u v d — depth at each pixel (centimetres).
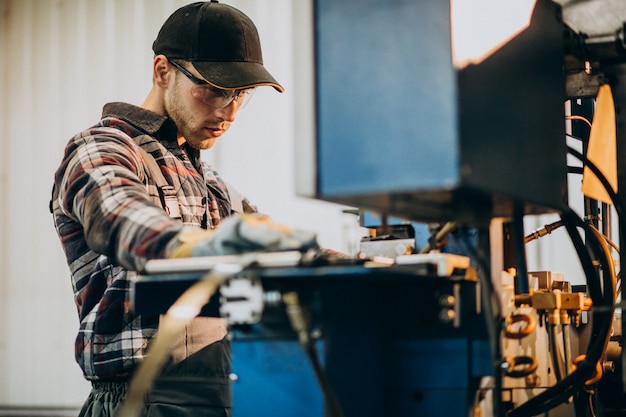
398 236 161
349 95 125
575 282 447
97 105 594
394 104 122
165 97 224
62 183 183
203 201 221
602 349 160
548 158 149
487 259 141
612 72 177
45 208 609
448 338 138
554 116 153
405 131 121
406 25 122
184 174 216
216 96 220
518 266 164
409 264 119
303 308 118
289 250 120
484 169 124
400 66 122
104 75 593
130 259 142
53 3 611
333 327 126
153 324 194
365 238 161
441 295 136
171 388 193
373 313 140
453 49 119
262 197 543
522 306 161
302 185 126
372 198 127
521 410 157
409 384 140
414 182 119
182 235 134
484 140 125
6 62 624
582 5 160
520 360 152
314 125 126
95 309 197
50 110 608
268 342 129
